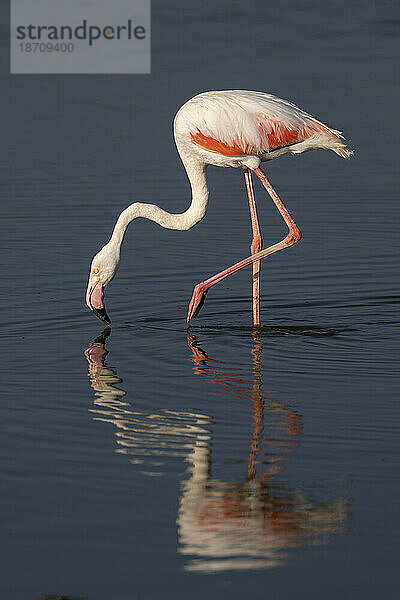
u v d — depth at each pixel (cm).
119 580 677
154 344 1205
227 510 770
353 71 2620
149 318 1312
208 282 1288
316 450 881
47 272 1477
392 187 1905
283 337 1230
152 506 778
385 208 1781
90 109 2381
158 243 1638
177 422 950
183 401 1007
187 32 3039
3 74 2655
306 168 2052
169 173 1977
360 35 2983
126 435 919
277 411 977
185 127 1285
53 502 785
